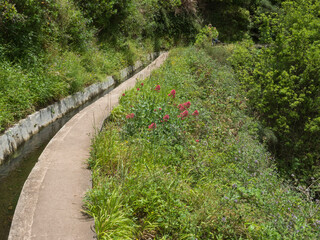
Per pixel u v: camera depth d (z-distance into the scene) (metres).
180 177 4.53
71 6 11.16
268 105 10.60
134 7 15.23
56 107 7.52
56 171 4.30
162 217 3.61
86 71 10.21
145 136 5.46
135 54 15.37
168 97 7.62
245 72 11.39
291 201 4.87
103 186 3.66
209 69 11.75
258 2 27.14
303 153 10.02
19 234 3.03
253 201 4.36
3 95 6.14
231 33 25.64
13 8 7.29
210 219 3.58
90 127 6.05
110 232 3.13
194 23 23.47
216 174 5.07
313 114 10.52
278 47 11.12
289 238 3.59
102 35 13.53
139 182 3.94
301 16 11.51
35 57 7.73
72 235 3.07
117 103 7.69
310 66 9.95
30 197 3.65
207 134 6.74
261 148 7.40
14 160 5.34
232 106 9.48
